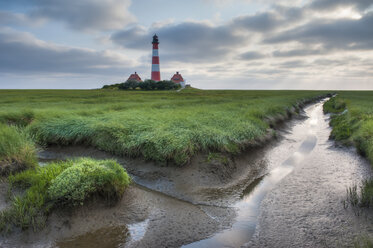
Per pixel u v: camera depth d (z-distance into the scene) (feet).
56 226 15.62
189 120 39.96
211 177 25.71
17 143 25.20
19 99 111.14
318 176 26.91
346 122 52.16
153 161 28.53
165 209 19.53
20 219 15.19
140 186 24.20
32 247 14.08
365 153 33.17
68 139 36.01
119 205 18.75
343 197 20.75
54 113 46.98
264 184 25.55
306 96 181.78
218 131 33.91
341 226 16.30
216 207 20.40
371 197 18.67
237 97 144.77
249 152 34.83
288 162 33.32
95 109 56.70
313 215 18.10
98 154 32.63
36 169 22.22
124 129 34.04
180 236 15.99
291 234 15.90
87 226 16.25
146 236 15.83
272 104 80.74
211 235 16.25
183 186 24.04
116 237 15.58
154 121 38.45
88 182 17.70
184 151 27.68
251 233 16.49
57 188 17.03
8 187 19.04
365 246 13.71
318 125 67.36
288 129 58.54
